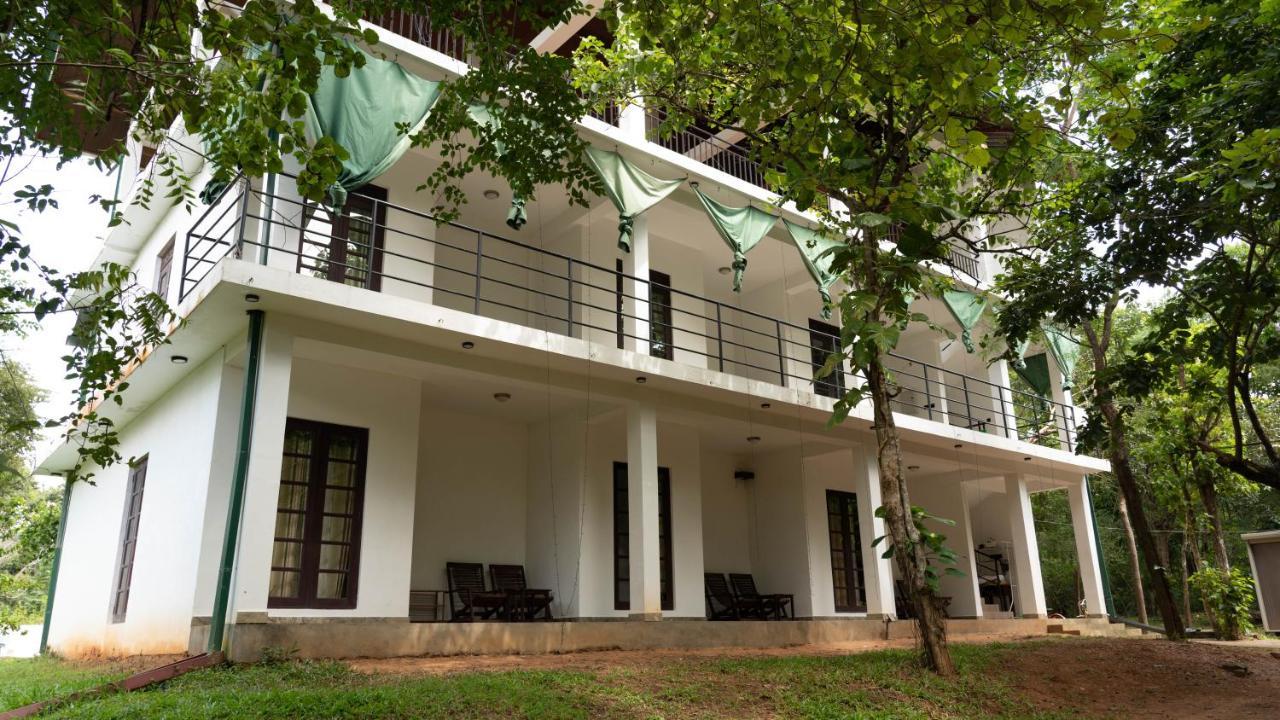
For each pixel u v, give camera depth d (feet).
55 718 18.75
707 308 51.80
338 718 18.26
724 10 19.95
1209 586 52.03
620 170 37.40
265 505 26.61
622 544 40.63
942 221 25.49
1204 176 25.91
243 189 28.19
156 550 32.83
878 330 23.97
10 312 16.80
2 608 67.56
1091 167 35.50
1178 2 29.09
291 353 28.37
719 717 21.86
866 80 20.40
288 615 29.68
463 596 36.83
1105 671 32.99
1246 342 33.47
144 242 45.42
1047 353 63.41
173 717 17.84
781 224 44.27
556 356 33.76
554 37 45.03
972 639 44.88
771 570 49.80
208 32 14.93
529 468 42.42
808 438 46.34
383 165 29.45
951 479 57.52
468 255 41.63
